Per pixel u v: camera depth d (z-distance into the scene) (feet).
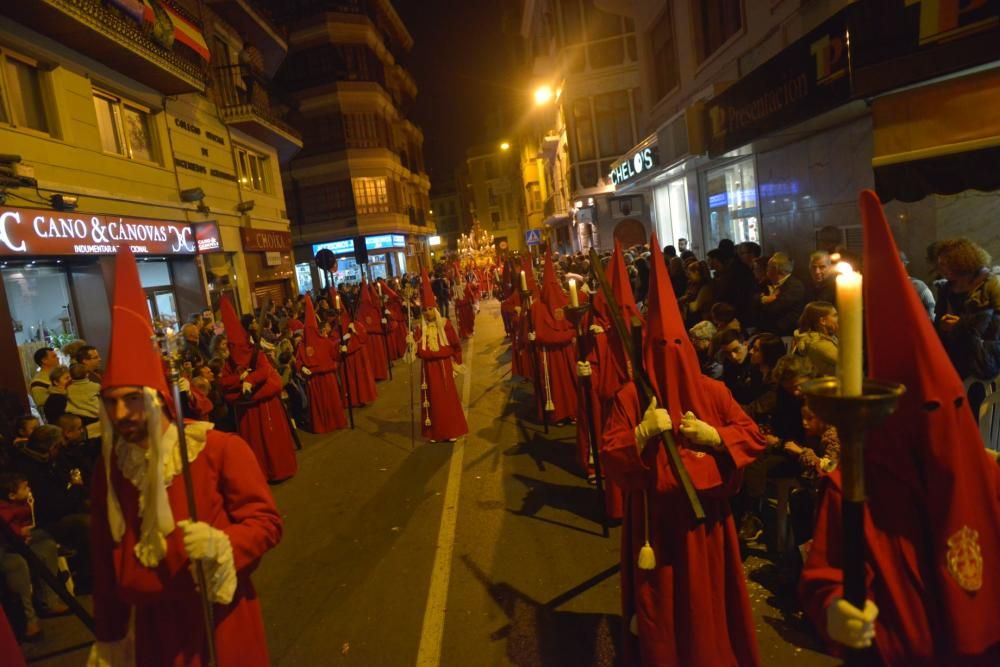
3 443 18.08
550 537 17.40
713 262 27.99
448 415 28.09
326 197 123.85
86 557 18.07
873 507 6.20
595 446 16.88
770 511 16.89
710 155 32.01
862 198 6.07
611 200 78.69
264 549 8.23
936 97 16.69
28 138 32.27
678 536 9.35
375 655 12.96
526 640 12.82
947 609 5.78
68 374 22.71
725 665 9.36
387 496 22.20
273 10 119.14
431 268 178.40
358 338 38.73
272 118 67.77
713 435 8.95
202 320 36.27
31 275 33.65
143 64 41.39
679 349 9.37
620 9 54.39
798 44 21.99
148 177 44.73
